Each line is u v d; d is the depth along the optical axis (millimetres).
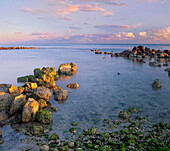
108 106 21031
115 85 31703
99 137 13805
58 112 19250
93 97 24625
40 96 21828
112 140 13266
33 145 12734
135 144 12555
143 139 13336
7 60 75562
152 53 95812
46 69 39156
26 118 16578
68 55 108125
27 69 50875
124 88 29531
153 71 46969
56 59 81688
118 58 87062
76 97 24656
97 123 16422
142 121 16703
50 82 30766
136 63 65688
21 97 18828
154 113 18750
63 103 22203
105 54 115938
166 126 15422
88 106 21062
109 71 47656
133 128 15242
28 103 17250
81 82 34375
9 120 17094
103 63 66125
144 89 28844
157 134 14078
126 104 21672
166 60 75375
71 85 30547
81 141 13266
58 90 25484
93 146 12375
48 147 12148
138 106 20938
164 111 19281
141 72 45625
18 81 34656
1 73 43906
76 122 16688
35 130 14648
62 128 15469
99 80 36188
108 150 11680
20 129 15320
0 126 15867
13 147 12484
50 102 22578
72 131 14734
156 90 28141
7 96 18688
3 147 12484
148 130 14820
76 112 19219
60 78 38531
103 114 18594
